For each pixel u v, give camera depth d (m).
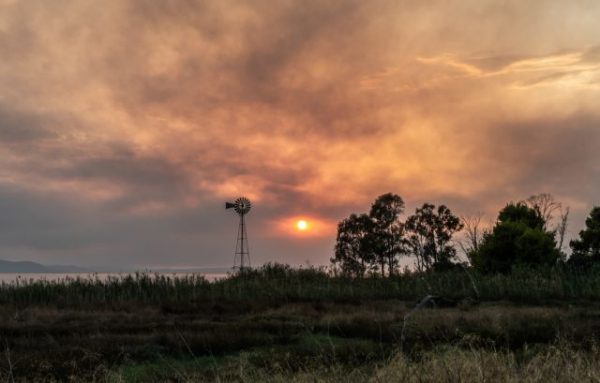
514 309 19.55
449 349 5.31
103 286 28.62
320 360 7.08
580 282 26.70
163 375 9.58
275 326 17.19
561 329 12.73
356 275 33.72
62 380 9.73
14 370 10.50
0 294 26.72
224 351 13.45
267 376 6.80
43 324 19.48
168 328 17.67
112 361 11.41
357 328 15.53
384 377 4.94
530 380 4.34
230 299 26.84
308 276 33.50
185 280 29.69
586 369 4.49
